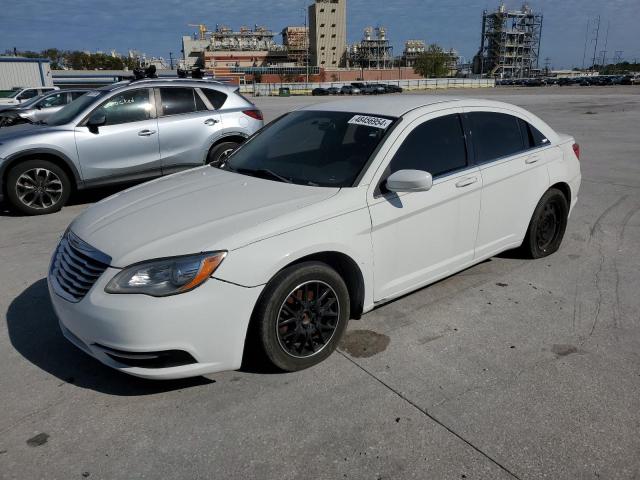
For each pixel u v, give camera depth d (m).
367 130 3.67
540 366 3.19
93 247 2.91
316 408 2.80
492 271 4.67
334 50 140.62
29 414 2.78
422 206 3.56
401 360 3.26
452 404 2.83
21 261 5.05
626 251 5.18
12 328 3.71
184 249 2.73
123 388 3.00
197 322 2.69
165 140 7.32
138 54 124.19
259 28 150.38
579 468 2.39
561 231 5.01
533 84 101.38
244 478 2.34
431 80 101.00
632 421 2.69
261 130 4.50
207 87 7.75
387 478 2.33
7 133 7.04
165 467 2.40
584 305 4.01
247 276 2.77
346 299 3.23
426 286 4.11
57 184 6.86
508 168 4.22
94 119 6.95
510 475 2.35
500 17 147.75
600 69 175.00
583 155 10.98
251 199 3.24
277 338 2.97
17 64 39.41
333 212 3.12
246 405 2.83
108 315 2.64
